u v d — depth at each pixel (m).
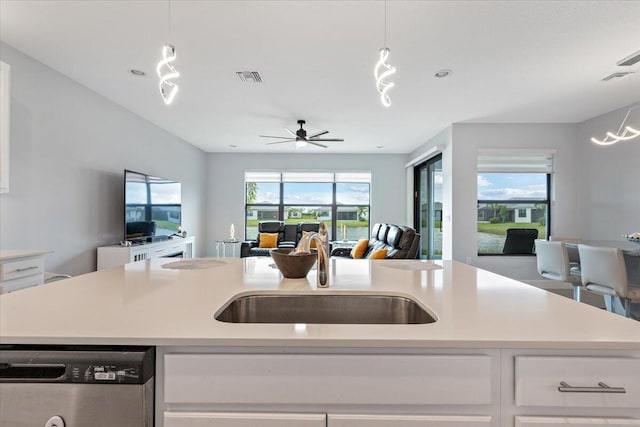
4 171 2.38
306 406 0.77
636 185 4.09
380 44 2.64
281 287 1.28
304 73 3.19
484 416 0.76
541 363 0.75
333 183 7.71
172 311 0.94
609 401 0.75
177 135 5.84
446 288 1.26
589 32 2.48
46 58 2.92
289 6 2.15
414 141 6.29
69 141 3.36
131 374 0.74
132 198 4.04
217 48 2.71
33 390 0.75
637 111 4.08
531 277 5.11
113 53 2.82
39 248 3.02
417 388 0.76
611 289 2.63
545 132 5.06
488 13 2.24
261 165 7.58
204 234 7.41
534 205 5.25
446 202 5.28
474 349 0.77
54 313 0.92
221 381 0.76
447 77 3.31
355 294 1.25
